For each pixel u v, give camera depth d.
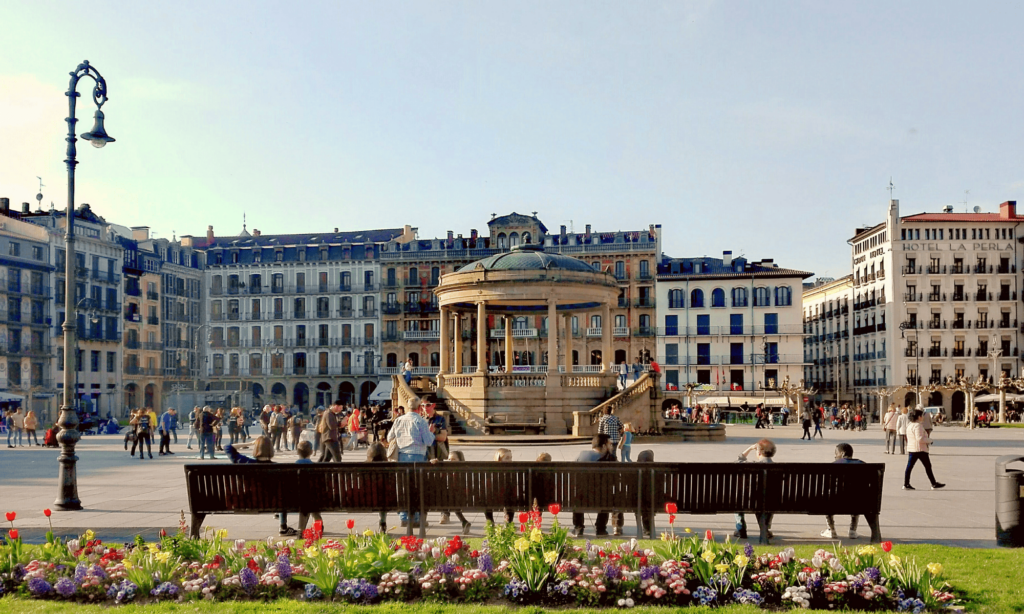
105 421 78.62
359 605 9.34
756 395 96.75
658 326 100.62
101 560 10.42
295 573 10.05
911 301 99.94
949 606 9.16
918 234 100.38
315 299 109.56
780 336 99.00
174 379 107.94
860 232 111.94
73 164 18.56
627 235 102.81
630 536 13.62
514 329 101.12
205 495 13.21
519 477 12.95
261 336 110.81
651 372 43.88
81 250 92.44
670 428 44.25
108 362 95.50
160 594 9.72
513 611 9.16
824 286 123.62
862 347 108.94
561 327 101.38
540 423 43.47
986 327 99.62
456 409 45.09
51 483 23.41
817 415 52.41
